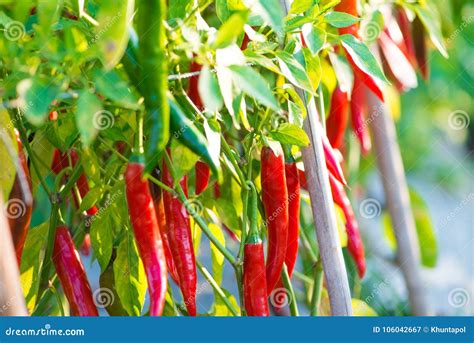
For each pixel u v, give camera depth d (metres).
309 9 1.41
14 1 1.18
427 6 1.69
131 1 1.09
